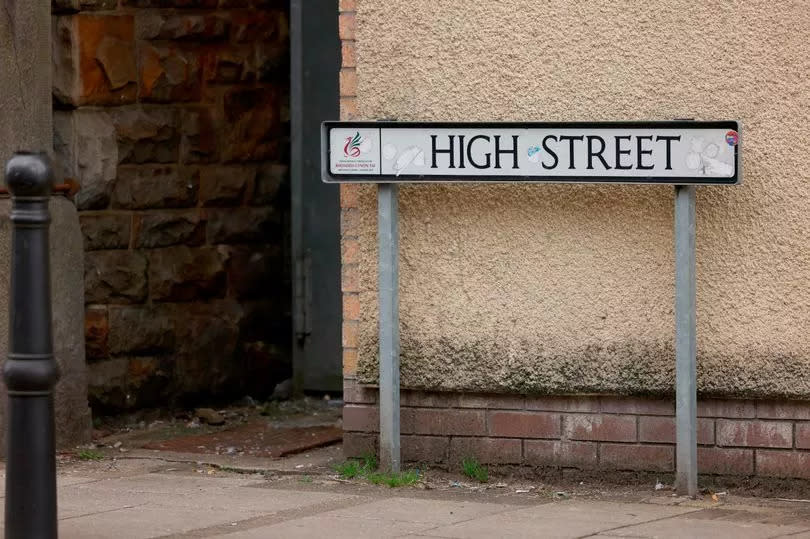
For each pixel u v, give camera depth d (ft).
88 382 39.93
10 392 23.27
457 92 32.48
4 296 35.76
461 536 27.25
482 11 32.19
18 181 22.97
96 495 31.55
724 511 29.43
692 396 30.53
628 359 31.53
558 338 32.04
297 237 44.11
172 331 41.88
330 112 43.62
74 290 37.65
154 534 27.58
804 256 30.17
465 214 32.58
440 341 32.91
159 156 41.34
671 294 31.17
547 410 32.53
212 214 42.70
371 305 33.37
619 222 31.48
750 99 30.37
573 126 30.89
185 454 36.83
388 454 32.99
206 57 42.32
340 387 44.29
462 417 33.17
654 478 31.76
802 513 29.25
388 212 32.48
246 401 44.04
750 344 30.58
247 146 43.42
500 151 31.53
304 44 43.73
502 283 32.42
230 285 43.24
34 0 36.17
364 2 32.99
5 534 23.50
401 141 32.14
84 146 39.68
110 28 40.14
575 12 31.53
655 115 31.04
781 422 30.78
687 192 30.22
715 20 30.50
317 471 34.19
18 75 35.83
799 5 29.94
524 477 32.76
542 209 32.01
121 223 40.55
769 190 30.35
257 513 29.53
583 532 27.50
